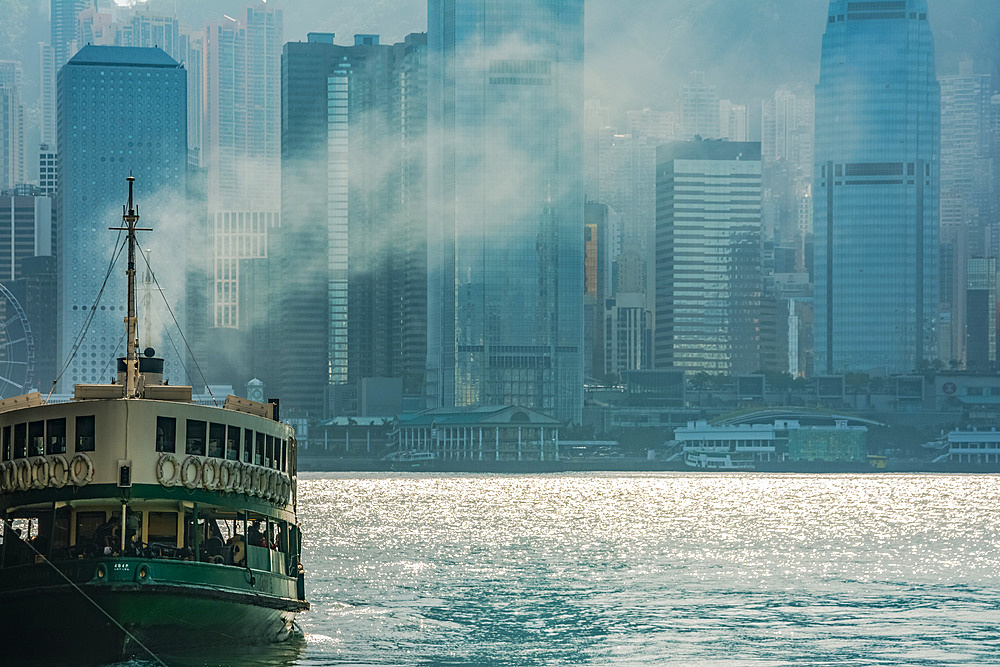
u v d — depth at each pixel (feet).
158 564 291.99
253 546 319.88
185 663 306.96
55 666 300.81
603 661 348.18
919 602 471.62
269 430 323.37
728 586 525.75
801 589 513.45
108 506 297.53
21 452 299.99
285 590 335.67
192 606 297.94
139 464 289.33
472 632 396.37
